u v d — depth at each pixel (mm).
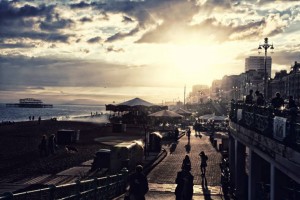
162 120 62562
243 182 18250
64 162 26922
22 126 62781
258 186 15211
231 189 18578
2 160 27578
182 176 13086
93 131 53312
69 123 71562
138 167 10938
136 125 60062
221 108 138500
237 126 17531
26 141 41188
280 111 9938
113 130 50562
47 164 25922
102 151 23812
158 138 35125
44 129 57750
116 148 22297
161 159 30312
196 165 27750
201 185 20641
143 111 60750
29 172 22734
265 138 11320
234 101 20484
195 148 38938
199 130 64750
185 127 73625
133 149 23719
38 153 31859
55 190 9805
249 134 14094
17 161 27141
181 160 30078
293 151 8461
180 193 12984
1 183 19297
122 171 18578
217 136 55250
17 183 19359
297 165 8156
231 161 20734
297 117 8656
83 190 12406
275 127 10203
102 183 14938
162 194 17875
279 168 9898
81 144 39094
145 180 10852
